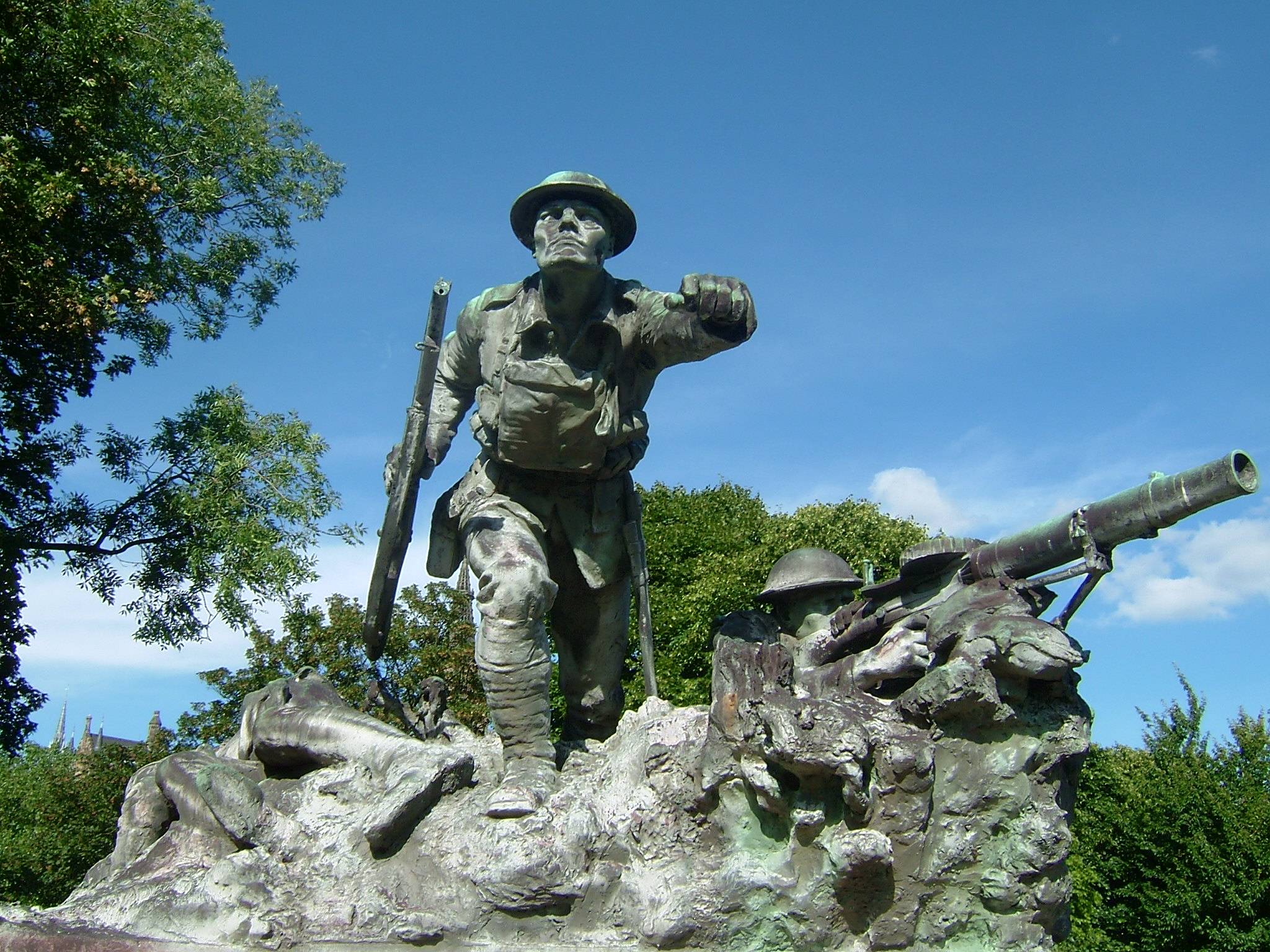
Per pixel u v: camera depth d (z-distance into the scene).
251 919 4.40
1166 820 15.91
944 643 4.50
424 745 4.94
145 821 4.99
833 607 5.55
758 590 17.61
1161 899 15.51
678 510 21.50
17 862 19.50
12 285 12.32
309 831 4.70
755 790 4.38
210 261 17.59
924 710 4.40
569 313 5.30
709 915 4.32
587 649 5.88
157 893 4.50
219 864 4.57
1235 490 4.02
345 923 4.41
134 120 15.45
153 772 5.07
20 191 11.76
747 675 4.51
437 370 5.48
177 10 17.36
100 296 13.11
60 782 20.59
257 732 5.34
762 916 4.32
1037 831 4.28
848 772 4.17
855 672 4.89
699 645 17.17
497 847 4.48
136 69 14.91
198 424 15.95
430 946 4.37
